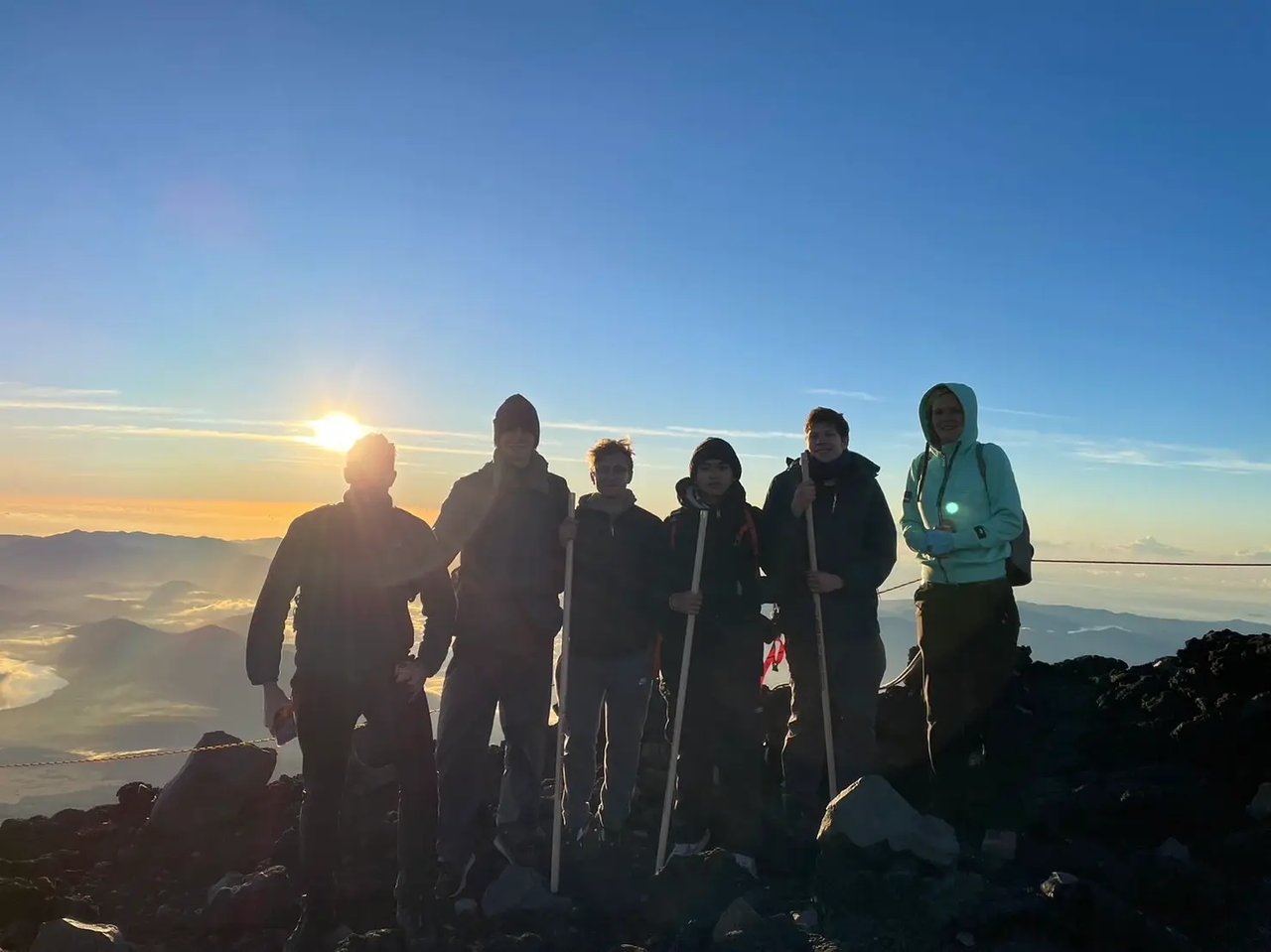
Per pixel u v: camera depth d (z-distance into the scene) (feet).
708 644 19.20
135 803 22.49
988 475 18.07
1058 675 27.04
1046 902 14.58
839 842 16.29
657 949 15.19
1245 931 14.92
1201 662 24.95
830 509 20.08
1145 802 18.56
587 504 19.57
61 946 14.35
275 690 15.51
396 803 21.59
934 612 18.48
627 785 19.27
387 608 15.58
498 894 16.88
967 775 18.80
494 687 18.34
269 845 20.01
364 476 15.81
